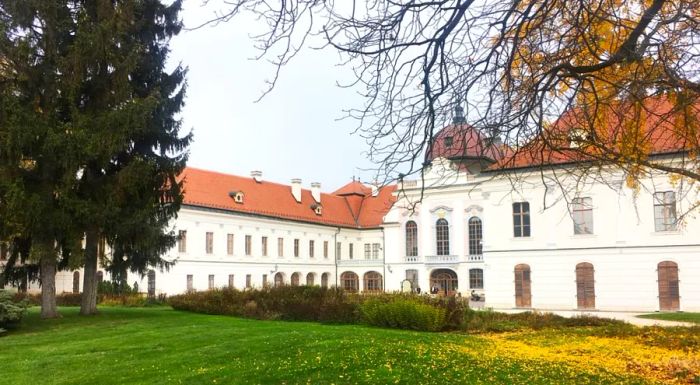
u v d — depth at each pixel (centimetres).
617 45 686
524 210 3772
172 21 2375
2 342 1600
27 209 1838
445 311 2084
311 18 584
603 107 758
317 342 1334
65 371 1175
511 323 2167
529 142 728
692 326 2100
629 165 923
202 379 1020
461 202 5688
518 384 927
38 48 1959
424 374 987
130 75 2258
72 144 1875
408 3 605
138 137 2236
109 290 3762
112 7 2103
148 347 1423
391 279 6078
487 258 3859
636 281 3397
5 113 1842
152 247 2275
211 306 2520
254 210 6019
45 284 2159
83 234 2130
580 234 3578
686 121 777
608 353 1396
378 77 661
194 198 5359
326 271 7094
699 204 1745
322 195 7569
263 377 1004
